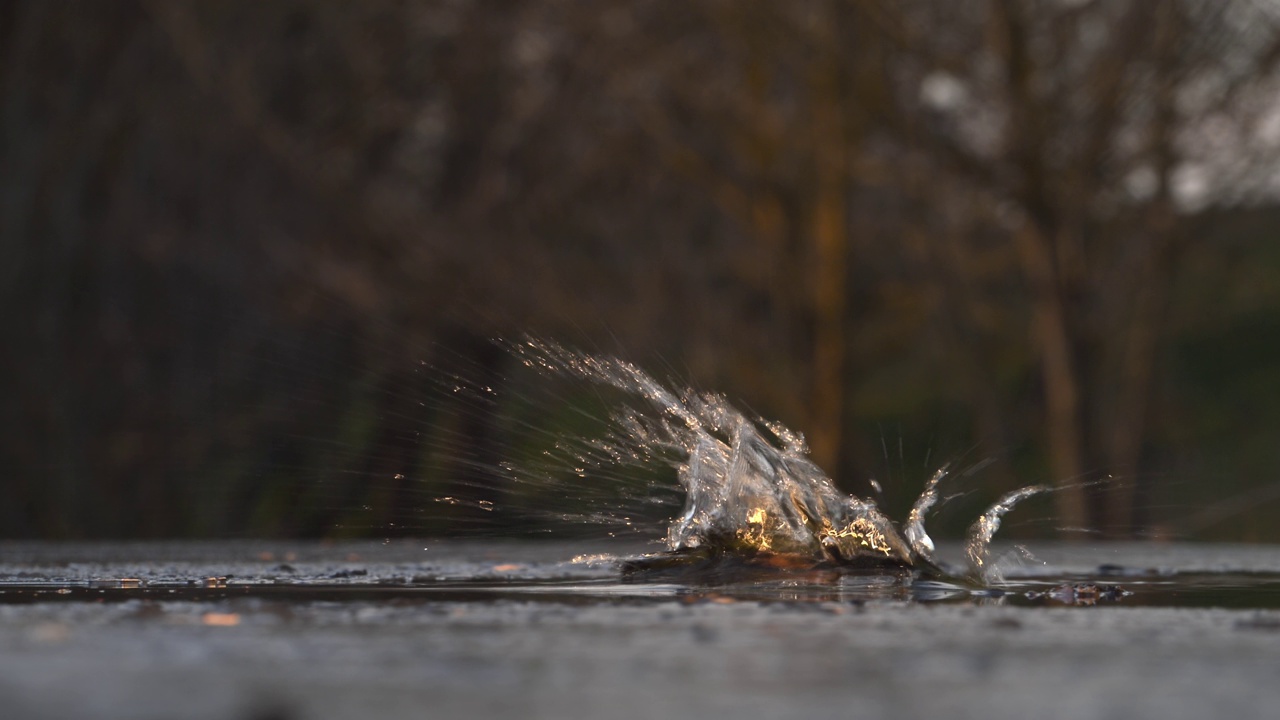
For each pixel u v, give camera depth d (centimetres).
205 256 2419
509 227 2581
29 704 266
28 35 2344
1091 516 2217
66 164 2350
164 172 2464
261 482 2059
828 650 358
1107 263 2475
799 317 2509
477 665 326
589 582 631
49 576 692
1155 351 2661
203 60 2414
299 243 2469
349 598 537
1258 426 2931
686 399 730
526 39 2595
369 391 2119
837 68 2275
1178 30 2133
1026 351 2773
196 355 2322
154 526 2142
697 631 404
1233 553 1081
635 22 2494
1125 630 413
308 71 2623
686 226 2719
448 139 2662
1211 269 2552
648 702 273
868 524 668
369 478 1942
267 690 286
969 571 658
